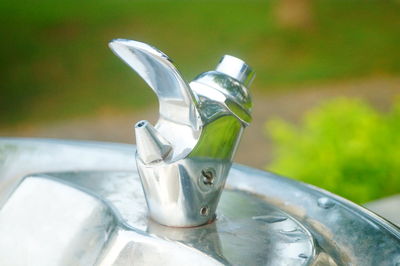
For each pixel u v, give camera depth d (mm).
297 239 596
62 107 3645
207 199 601
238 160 2836
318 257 581
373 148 1305
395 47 4613
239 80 598
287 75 4184
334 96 3879
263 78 4141
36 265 628
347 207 648
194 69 4242
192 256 572
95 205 628
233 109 589
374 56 4488
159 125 597
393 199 887
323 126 1392
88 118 3504
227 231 599
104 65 4180
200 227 602
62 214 638
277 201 671
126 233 587
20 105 3662
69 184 650
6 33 4527
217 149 595
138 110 3602
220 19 4996
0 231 652
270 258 573
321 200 661
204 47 4590
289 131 1496
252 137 3131
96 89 3875
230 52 4527
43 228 639
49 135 3281
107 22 4859
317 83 4090
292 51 4566
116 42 562
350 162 1284
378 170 1276
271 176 698
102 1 5227
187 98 575
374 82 4133
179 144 587
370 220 629
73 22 4781
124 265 582
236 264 564
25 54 4293
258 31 4816
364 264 590
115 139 3221
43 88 3879
